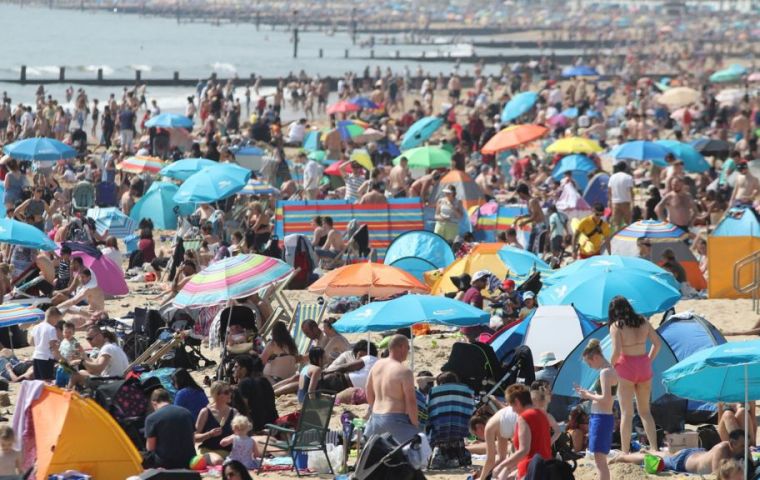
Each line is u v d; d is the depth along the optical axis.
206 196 90.06
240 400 44.19
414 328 67.00
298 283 79.94
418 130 143.38
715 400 38.03
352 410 49.59
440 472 41.16
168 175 102.25
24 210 91.62
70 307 67.94
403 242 80.88
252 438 42.75
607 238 79.94
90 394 44.88
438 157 118.44
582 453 43.09
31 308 61.06
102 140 168.50
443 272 72.62
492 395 44.84
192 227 93.62
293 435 41.53
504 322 59.59
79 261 69.00
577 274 54.44
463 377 45.97
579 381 46.94
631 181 94.12
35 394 38.34
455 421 42.16
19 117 165.12
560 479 33.44
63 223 89.81
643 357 41.88
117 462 37.66
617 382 40.41
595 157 129.00
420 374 48.69
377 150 136.25
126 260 93.31
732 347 36.19
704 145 135.38
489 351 46.38
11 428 37.84
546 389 38.03
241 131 177.00
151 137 145.38
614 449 44.00
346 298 72.62
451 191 90.69
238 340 56.16
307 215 90.75
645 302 52.25
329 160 136.00
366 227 85.00
